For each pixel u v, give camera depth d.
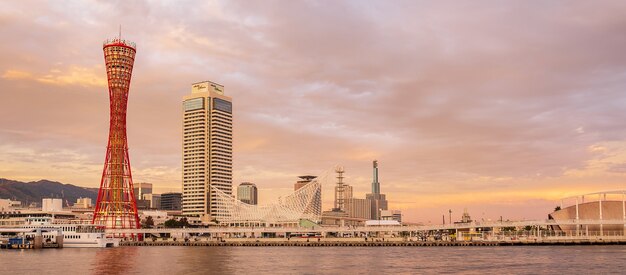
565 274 112.44
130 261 146.75
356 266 130.75
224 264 137.38
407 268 125.38
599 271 116.38
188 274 116.94
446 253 168.12
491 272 116.44
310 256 162.25
